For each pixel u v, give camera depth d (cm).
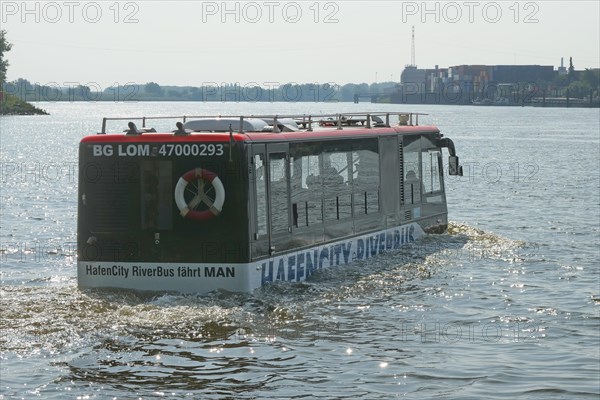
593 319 3631
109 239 3709
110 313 3391
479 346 3219
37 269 4756
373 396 2688
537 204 8450
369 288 4019
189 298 3597
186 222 3653
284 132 3953
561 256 5075
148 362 2916
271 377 2820
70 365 2872
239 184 3625
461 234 5575
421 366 2970
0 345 3025
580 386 2803
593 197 9125
